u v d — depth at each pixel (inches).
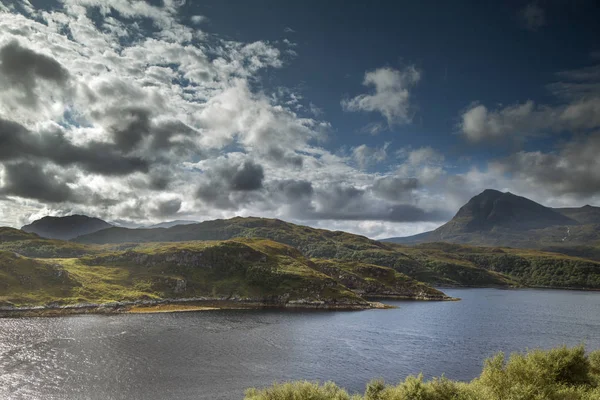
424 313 7667.3
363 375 3211.1
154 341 4249.5
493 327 6023.6
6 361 3235.7
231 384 2864.2
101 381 2839.6
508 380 1706.4
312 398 1652.3
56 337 4269.2
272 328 5428.2
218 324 5620.1
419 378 1712.6
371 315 7199.8
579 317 7460.6
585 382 1745.8
